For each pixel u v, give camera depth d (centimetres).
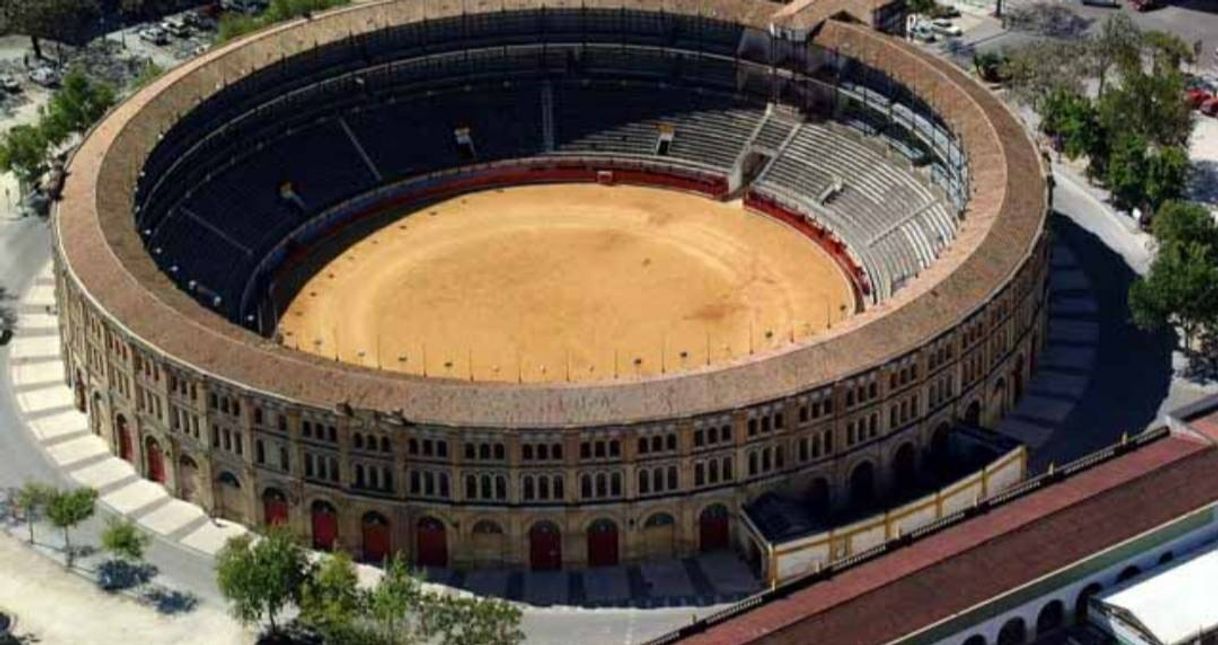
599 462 19200
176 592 19500
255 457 19962
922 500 19688
